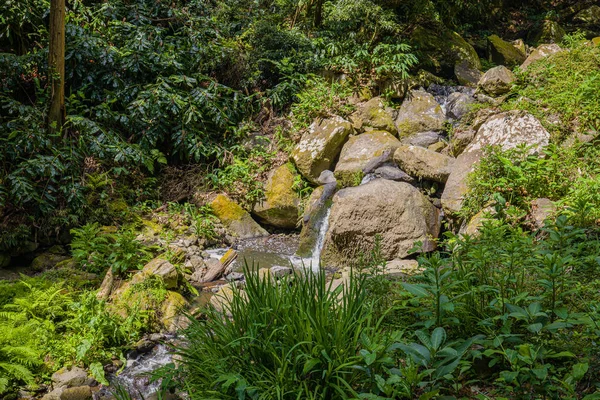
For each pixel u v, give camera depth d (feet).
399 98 28.17
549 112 23.26
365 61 29.19
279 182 25.70
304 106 27.53
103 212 23.61
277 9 35.01
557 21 40.68
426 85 29.25
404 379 8.17
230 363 9.53
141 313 16.78
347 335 9.28
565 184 20.04
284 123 28.30
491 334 9.68
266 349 9.20
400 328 10.74
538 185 20.15
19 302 16.16
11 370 13.73
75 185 22.71
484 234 14.52
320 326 9.03
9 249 21.26
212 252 23.31
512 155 20.97
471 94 27.76
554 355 8.20
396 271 19.33
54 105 23.95
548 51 28.35
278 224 25.61
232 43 30.48
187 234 23.97
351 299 9.90
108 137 24.99
